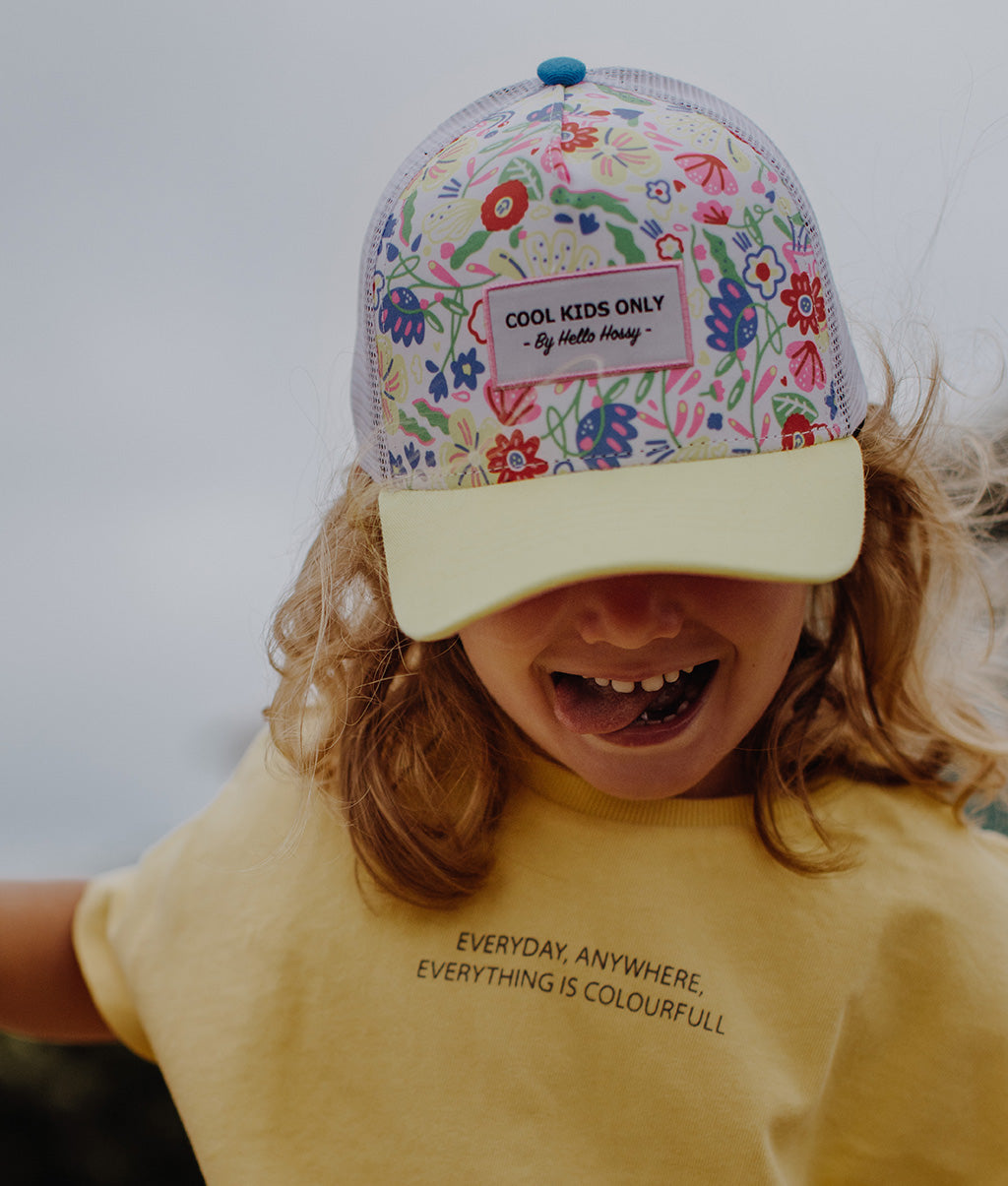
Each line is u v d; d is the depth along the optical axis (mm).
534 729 1130
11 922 1437
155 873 1392
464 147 1132
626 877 1193
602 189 1022
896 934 1197
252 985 1218
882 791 1313
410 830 1208
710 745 1097
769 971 1171
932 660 1437
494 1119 1126
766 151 1145
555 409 1021
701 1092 1113
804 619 1354
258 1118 1166
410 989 1177
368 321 1172
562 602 1030
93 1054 3139
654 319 1014
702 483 1008
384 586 1311
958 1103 1172
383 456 1146
